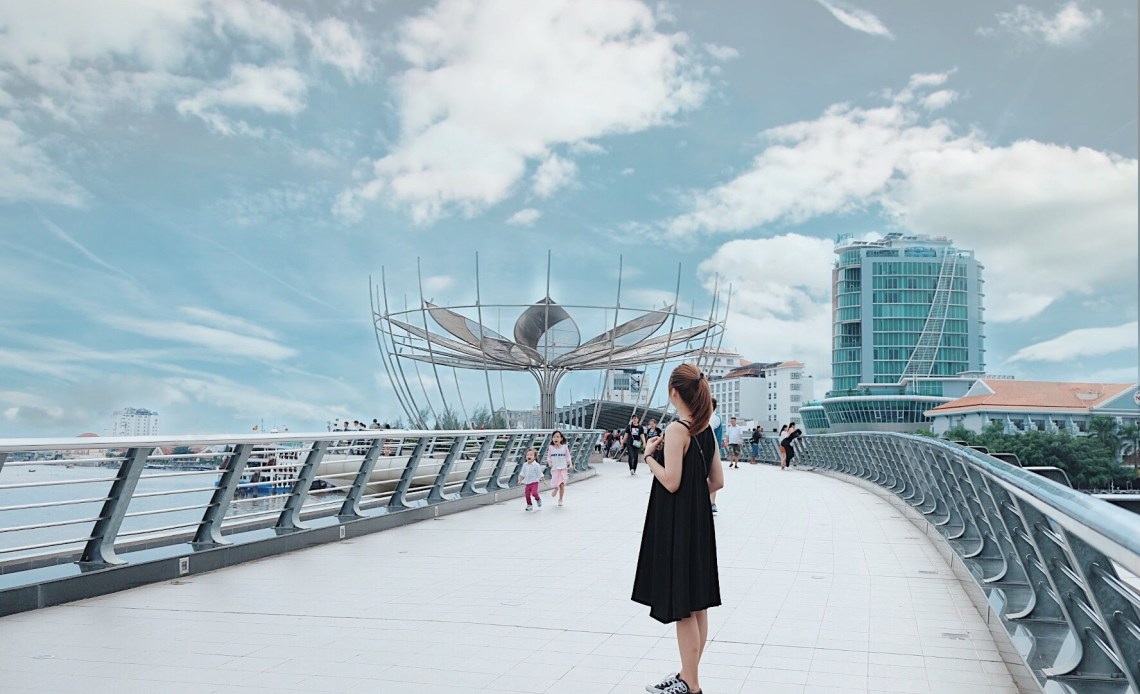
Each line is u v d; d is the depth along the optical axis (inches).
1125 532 86.8
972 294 6412.4
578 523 563.5
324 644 251.0
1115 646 114.4
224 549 391.2
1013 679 211.3
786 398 7116.1
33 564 345.7
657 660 232.5
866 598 309.6
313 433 446.0
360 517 517.3
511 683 212.5
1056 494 126.2
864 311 6402.6
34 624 278.4
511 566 389.1
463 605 304.2
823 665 225.5
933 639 251.3
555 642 251.3
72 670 226.1
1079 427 4158.5
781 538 467.5
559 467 689.6
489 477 765.3
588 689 207.8
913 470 575.8
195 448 387.2
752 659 231.3
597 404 1595.7
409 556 422.6
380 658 235.8
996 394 4473.4
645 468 1384.1
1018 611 221.6
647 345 1488.7
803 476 1107.3
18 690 209.9
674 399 195.2
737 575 356.2
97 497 333.1
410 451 620.7
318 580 356.8
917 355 6294.3
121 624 278.1
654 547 188.7
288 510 461.1
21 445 285.6
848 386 6466.5
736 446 1283.2
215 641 255.4
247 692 207.5
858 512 604.1
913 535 478.9
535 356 1508.4
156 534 398.6
